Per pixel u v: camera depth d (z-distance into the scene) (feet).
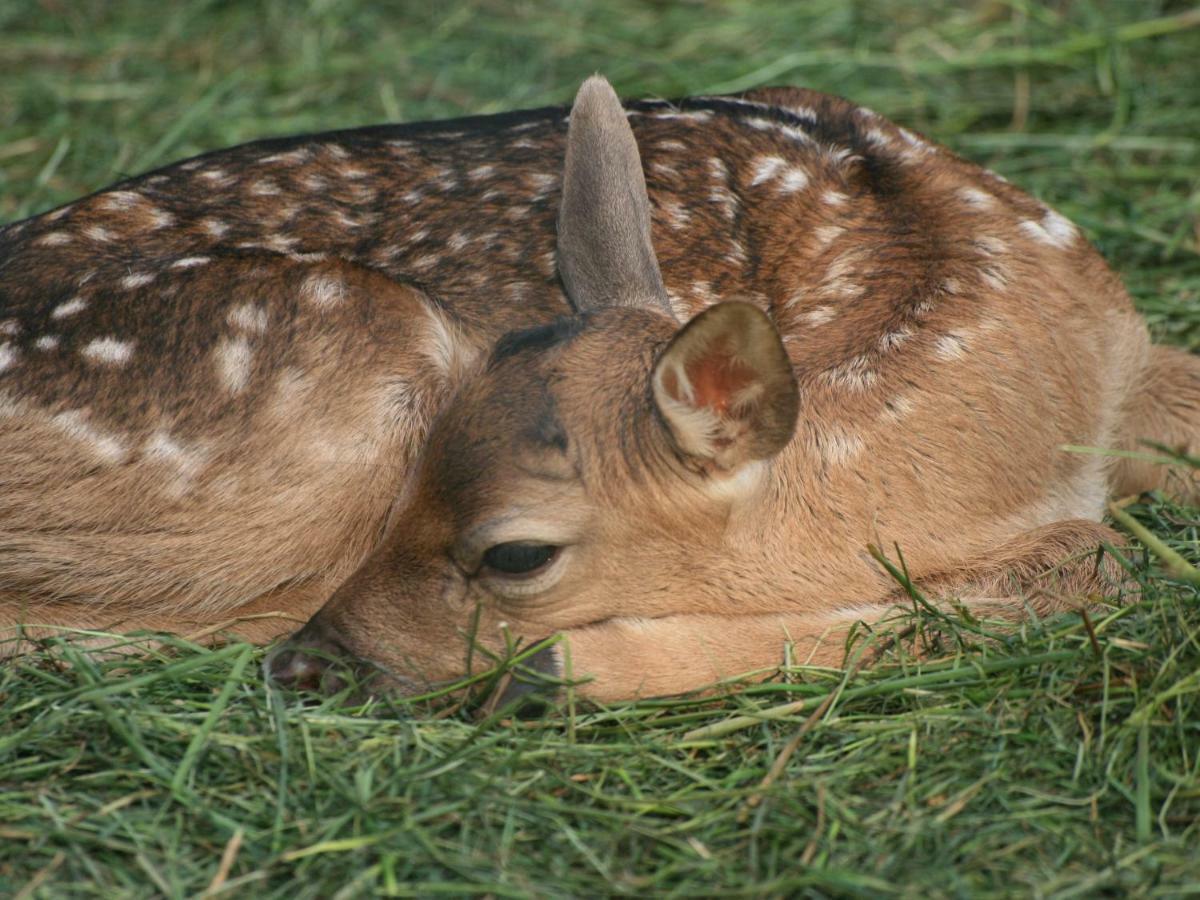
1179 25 42.98
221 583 26.04
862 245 27.37
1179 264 35.19
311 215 27.68
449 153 28.73
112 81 43.86
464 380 23.66
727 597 24.12
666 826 20.59
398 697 23.20
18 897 19.12
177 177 28.32
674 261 27.09
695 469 22.93
